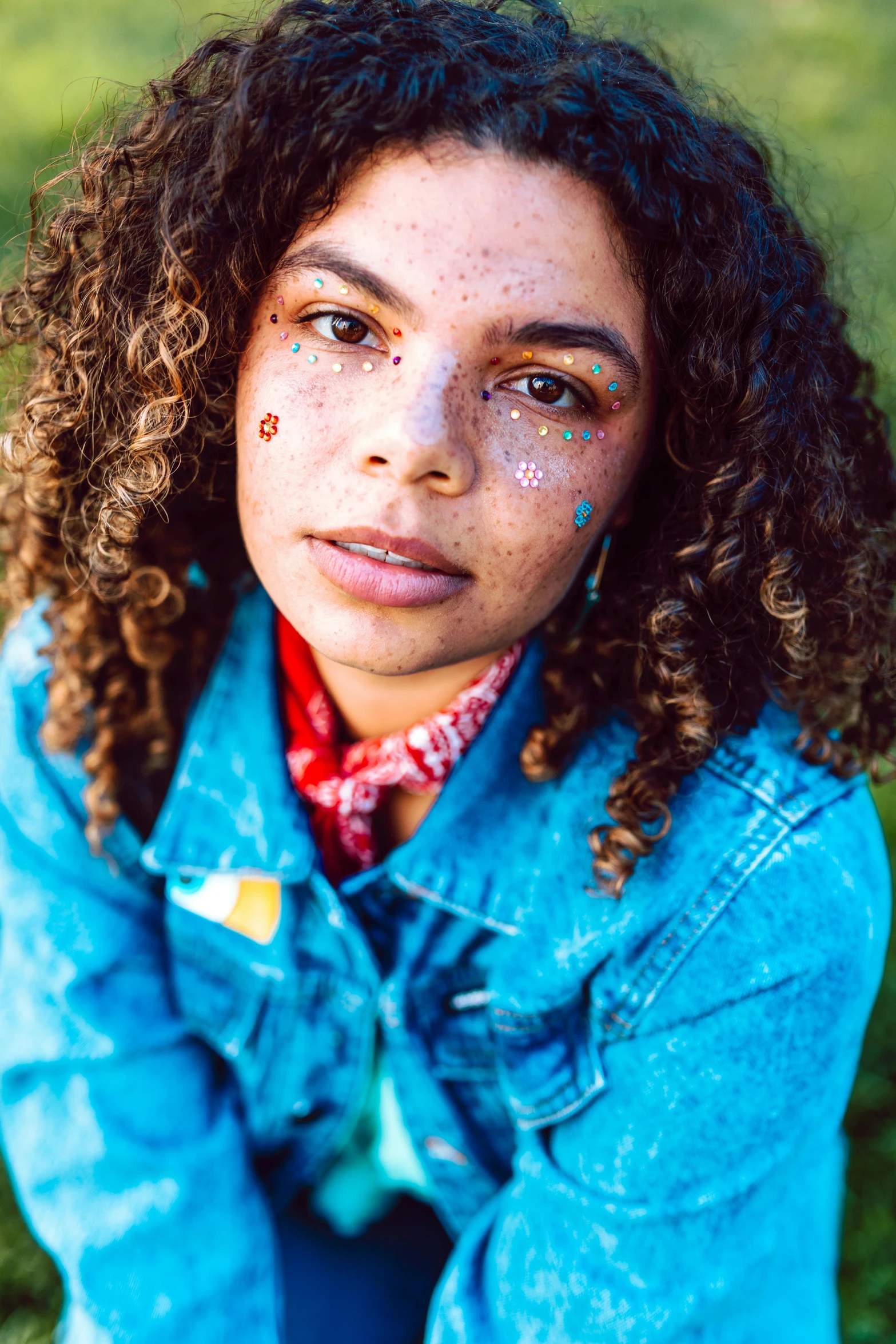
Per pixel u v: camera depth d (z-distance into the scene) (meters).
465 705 1.16
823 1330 1.26
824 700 1.22
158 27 4.12
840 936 1.11
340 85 0.89
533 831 1.19
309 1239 1.51
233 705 1.26
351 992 1.29
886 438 1.25
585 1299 1.15
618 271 0.94
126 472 1.13
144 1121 1.33
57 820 1.32
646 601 1.13
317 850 1.23
